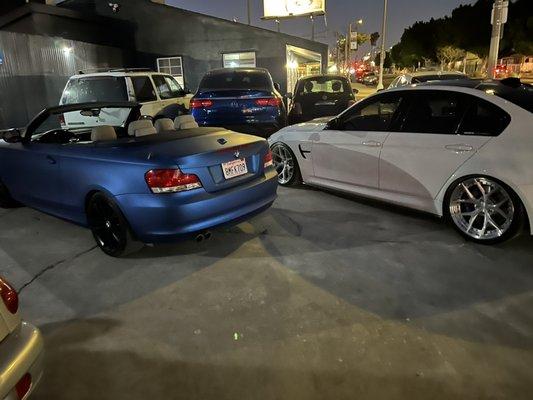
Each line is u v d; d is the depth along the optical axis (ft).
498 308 9.64
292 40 55.26
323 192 18.83
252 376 7.79
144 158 10.88
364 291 10.49
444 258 12.07
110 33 54.49
